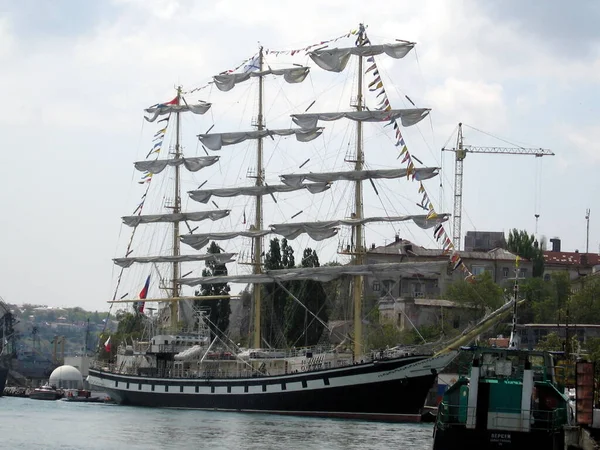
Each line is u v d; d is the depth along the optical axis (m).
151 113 159.50
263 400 123.38
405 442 86.31
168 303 154.50
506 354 61.81
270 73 148.62
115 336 172.12
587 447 66.25
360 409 115.50
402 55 136.25
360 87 139.38
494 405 58.72
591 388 70.88
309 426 102.31
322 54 138.00
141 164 159.00
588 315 171.88
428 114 133.75
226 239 148.12
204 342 143.25
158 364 141.00
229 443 86.19
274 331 157.75
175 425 103.88
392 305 176.88
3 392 188.75
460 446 58.44
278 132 146.50
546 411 58.09
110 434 94.44
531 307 180.50
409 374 113.19
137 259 156.25
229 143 150.25
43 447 84.31
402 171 133.88
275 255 163.25
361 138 137.50
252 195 148.00
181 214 155.50
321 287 155.50
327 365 121.56
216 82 153.00
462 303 170.62
